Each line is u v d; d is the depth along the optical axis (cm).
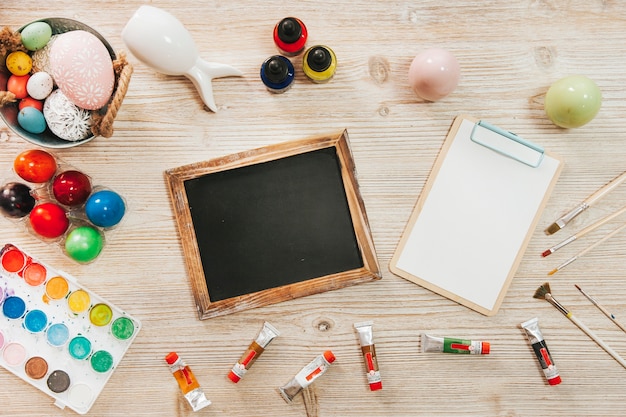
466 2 88
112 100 78
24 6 86
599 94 83
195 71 83
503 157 88
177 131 88
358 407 92
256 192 87
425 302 90
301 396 92
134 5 87
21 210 82
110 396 91
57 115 77
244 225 87
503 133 87
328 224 87
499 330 91
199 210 87
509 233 89
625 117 89
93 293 88
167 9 87
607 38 89
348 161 86
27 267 88
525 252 90
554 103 83
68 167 88
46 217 81
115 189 89
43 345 89
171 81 88
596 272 91
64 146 80
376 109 89
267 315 90
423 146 89
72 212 86
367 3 88
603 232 90
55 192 82
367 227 87
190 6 87
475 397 91
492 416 91
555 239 90
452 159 88
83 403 89
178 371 90
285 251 88
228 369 91
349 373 91
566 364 91
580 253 90
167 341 91
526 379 91
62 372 89
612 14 89
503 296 89
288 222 87
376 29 88
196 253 87
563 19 89
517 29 89
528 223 89
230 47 88
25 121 77
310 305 90
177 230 89
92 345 89
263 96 88
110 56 80
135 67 88
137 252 90
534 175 88
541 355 90
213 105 87
